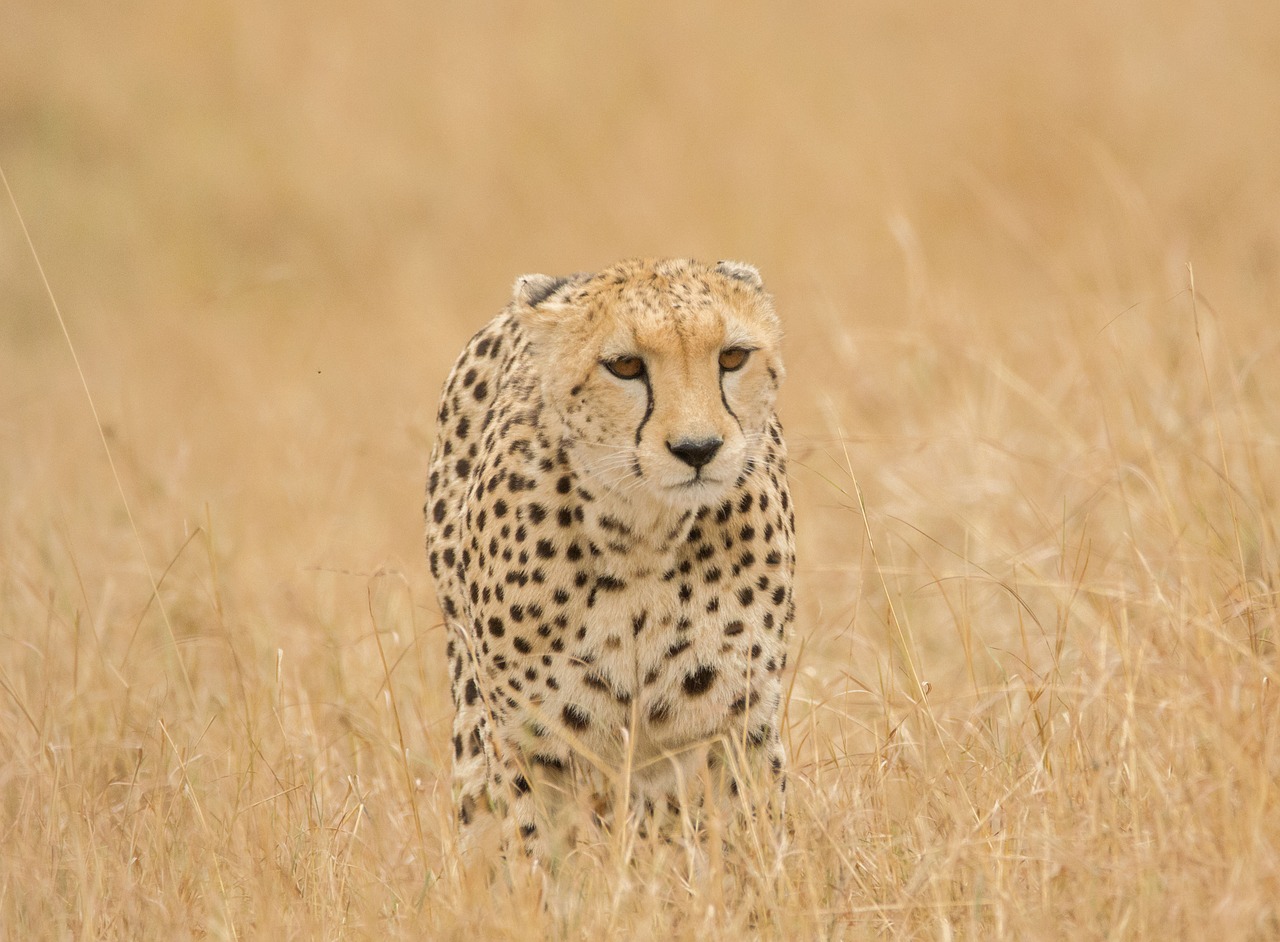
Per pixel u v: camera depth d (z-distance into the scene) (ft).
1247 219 111.55
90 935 41.52
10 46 169.17
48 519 71.77
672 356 43.47
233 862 45.60
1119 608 52.01
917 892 41.04
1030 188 118.21
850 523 70.38
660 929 40.68
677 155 132.46
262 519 75.77
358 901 43.73
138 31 171.12
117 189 146.82
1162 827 40.11
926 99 135.44
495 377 50.52
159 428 95.81
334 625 62.13
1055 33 142.10
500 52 157.17
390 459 81.05
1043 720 48.24
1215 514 57.98
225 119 156.66
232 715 53.62
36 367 115.96
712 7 158.40
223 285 126.21
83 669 58.29
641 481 43.91
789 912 40.52
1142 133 124.16
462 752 49.78
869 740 51.52
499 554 45.80
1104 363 71.41
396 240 132.46
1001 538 63.41
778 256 112.57
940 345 77.87
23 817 47.96
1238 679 43.39
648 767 47.09
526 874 43.04
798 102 138.72
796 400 86.28
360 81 157.07
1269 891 37.68
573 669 45.32
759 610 46.06
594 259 121.08
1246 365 64.59
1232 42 139.44
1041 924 38.65
